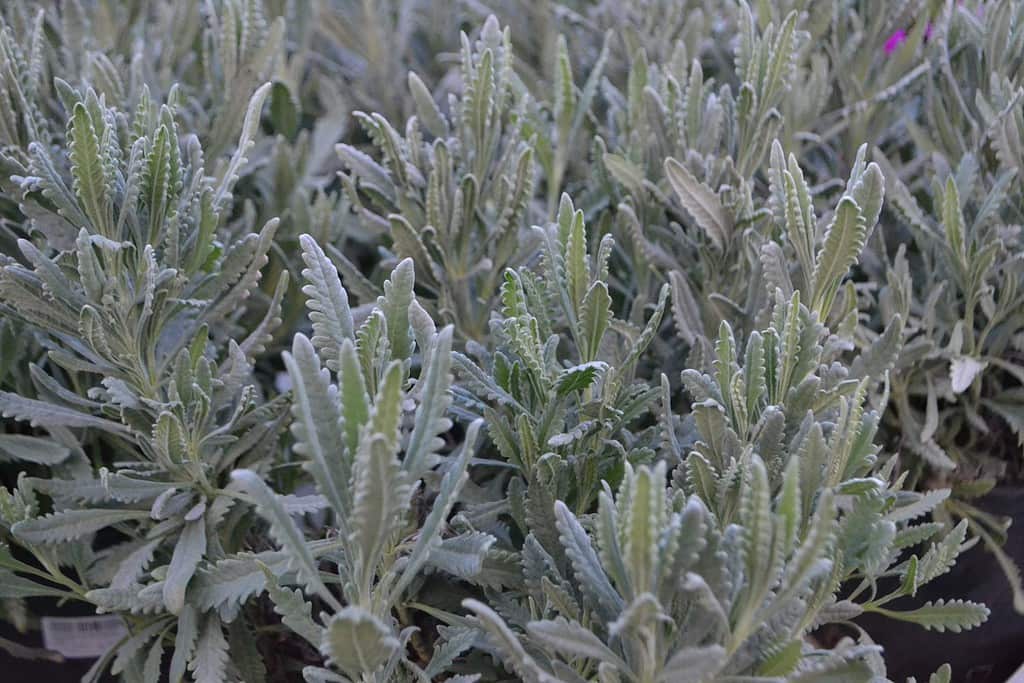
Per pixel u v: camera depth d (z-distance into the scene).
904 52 0.75
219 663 0.57
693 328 0.64
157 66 0.84
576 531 0.52
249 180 0.77
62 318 0.59
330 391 0.51
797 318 0.56
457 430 0.68
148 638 0.60
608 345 0.61
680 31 0.86
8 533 0.62
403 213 0.66
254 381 0.66
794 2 0.75
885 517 0.56
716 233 0.65
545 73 0.88
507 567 0.57
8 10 0.77
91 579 0.62
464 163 0.67
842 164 0.77
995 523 0.67
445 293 0.66
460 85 0.88
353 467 0.50
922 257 0.71
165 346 0.62
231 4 0.72
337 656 0.49
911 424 0.67
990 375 0.69
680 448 0.58
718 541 0.49
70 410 0.60
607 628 0.52
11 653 0.66
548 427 0.56
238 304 0.71
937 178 0.67
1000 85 0.69
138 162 0.58
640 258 0.68
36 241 0.64
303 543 0.50
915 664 0.68
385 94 0.90
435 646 0.56
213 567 0.57
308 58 0.96
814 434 0.52
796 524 0.49
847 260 0.57
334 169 0.85
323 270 0.55
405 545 0.54
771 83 0.67
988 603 0.68
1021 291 0.67
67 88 0.63
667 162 0.63
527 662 0.50
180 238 0.60
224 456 0.61
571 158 0.78
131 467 0.61
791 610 0.51
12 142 0.64
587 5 0.96
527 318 0.55
